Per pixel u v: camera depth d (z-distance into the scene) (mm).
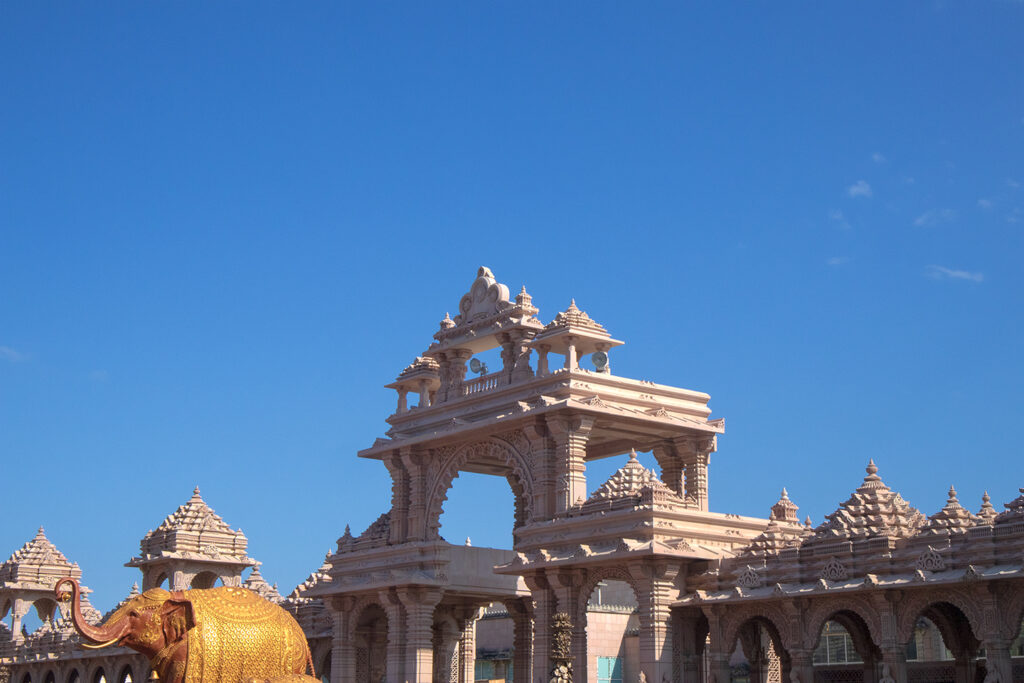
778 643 45688
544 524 48344
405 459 55750
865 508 40594
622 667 64938
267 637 28172
